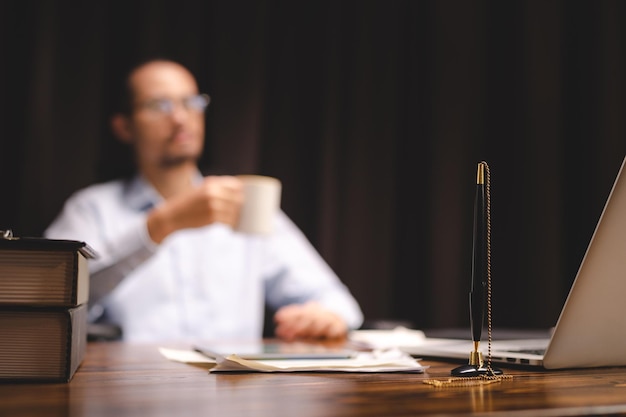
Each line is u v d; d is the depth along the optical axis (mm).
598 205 2807
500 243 2848
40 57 2492
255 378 673
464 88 2900
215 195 2223
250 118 2693
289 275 2697
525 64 2869
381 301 2814
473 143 2891
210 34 2676
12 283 636
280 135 2756
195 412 478
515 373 711
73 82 2533
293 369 718
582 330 706
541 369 733
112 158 2578
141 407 500
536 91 2840
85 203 2514
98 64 2557
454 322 2826
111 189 2562
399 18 2912
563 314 690
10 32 2482
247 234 2254
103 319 2484
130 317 2502
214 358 849
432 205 2857
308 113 2791
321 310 1504
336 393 570
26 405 508
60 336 642
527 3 2867
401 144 2898
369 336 1279
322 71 2801
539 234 2811
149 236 2223
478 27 2920
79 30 2539
